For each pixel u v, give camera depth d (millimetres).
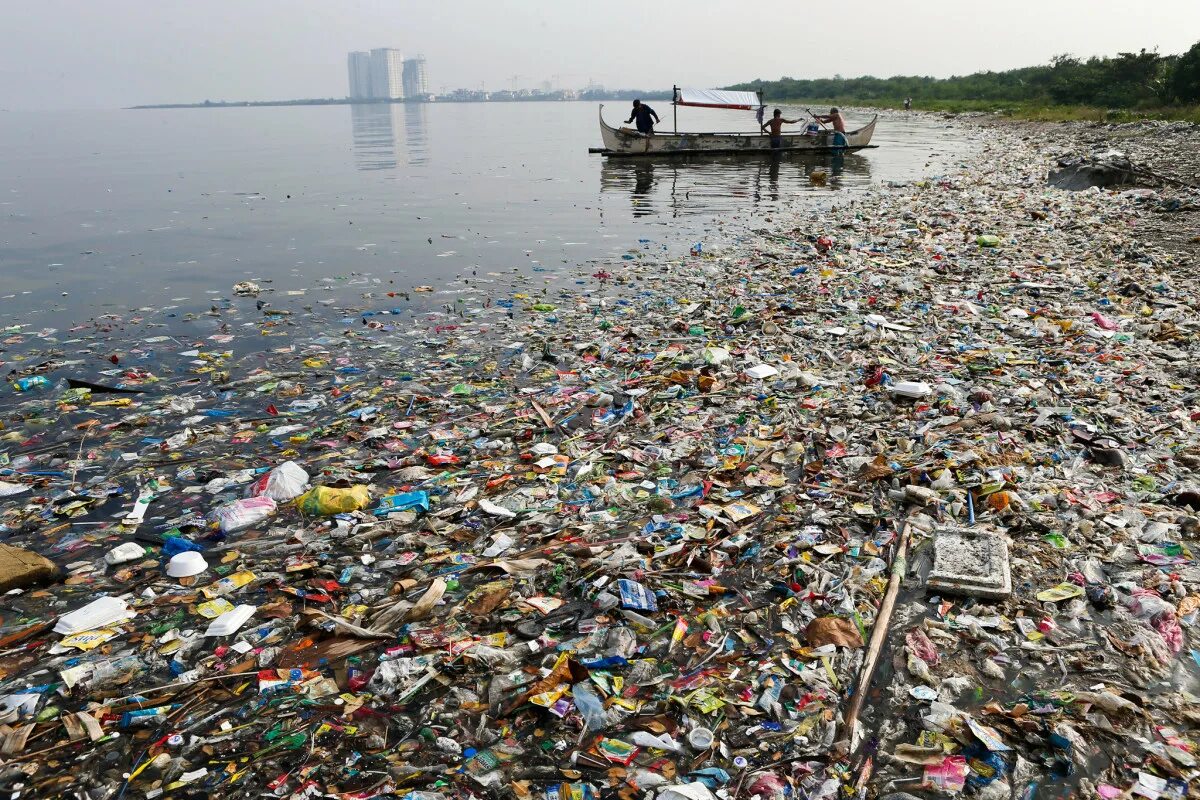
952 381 8648
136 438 7910
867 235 17453
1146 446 6848
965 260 14672
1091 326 10438
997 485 6125
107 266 15586
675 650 4617
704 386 8719
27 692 4406
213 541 6078
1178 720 3893
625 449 7352
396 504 6441
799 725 3996
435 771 3805
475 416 8297
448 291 13508
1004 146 39250
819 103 117500
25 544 6086
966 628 4625
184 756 3947
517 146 49062
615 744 3939
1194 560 5133
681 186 27766
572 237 18453
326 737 4043
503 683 4371
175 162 39000
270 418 8344
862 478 6523
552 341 10633
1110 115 48688
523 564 5516
